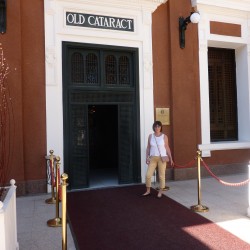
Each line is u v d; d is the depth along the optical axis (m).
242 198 6.76
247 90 9.70
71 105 7.62
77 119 7.71
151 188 7.64
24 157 7.08
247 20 9.61
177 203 6.38
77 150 7.70
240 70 9.96
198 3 8.71
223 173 9.25
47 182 7.20
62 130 7.47
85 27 7.62
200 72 8.98
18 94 6.93
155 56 8.46
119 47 8.02
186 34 8.72
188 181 8.45
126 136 8.20
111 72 8.12
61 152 7.43
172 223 5.22
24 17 7.14
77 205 6.27
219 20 9.25
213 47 9.87
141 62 8.27
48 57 7.26
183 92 8.63
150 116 8.31
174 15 8.58
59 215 5.63
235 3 9.16
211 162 9.11
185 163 8.60
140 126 8.25
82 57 7.82
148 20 8.24
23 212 5.88
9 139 6.82
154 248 4.27
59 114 7.43
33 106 7.18
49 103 7.29
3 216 3.02
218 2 8.95
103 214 5.71
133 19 8.15
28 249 4.28
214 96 9.88
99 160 11.41
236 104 10.13
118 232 4.84
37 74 7.23
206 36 9.03
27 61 7.15
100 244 4.41
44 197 6.91
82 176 7.73
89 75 7.90
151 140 6.88
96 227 5.06
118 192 7.30
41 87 7.26
